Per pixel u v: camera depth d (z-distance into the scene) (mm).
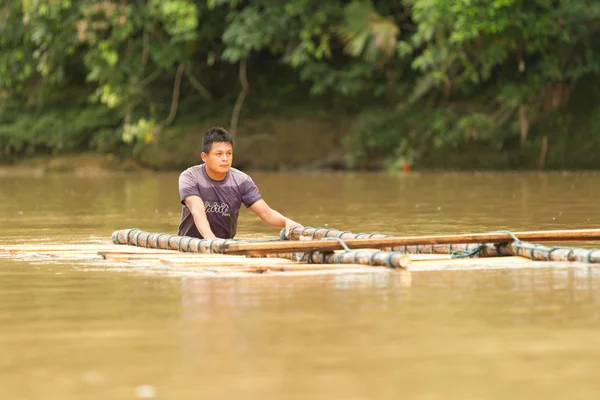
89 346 9141
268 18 57312
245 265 14562
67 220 25406
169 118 62344
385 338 9398
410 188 39125
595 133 55906
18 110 67062
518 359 8555
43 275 14000
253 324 10094
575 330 9742
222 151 17984
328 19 58281
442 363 8430
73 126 64000
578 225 22047
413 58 60906
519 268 14320
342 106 62125
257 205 18312
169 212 28234
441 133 57125
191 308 11070
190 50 60219
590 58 55094
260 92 64125
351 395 7449
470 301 11422
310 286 12656
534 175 49250
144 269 14562
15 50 62875
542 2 53094
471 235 15625
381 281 13078
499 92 58531
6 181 47969
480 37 53938
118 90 60719
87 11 56656
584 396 7410
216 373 8117
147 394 7500
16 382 7887
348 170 58750
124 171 60469
